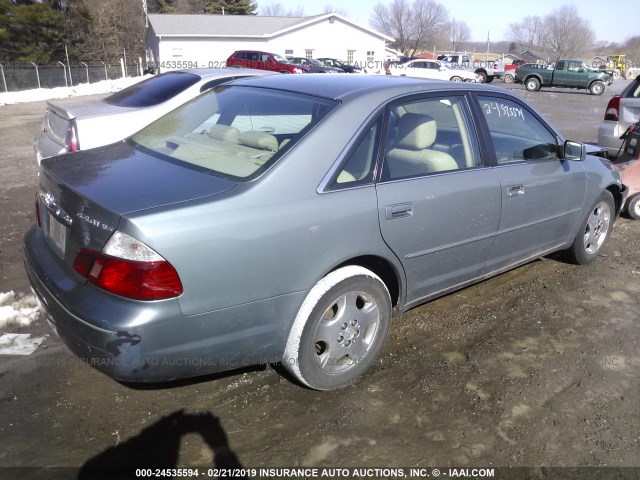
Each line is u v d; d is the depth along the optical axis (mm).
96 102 6848
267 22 48594
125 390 3037
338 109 2992
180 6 75188
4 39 34625
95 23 47188
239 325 2596
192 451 2623
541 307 4117
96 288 2420
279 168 2699
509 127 3906
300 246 2682
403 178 3131
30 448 2607
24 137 11883
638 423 2879
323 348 2998
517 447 2695
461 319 3924
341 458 2605
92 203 2475
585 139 12383
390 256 3090
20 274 4434
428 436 2756
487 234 3635
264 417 2863
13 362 3254
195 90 6766
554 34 88688
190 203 2463
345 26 46781
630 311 4094
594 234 4828
